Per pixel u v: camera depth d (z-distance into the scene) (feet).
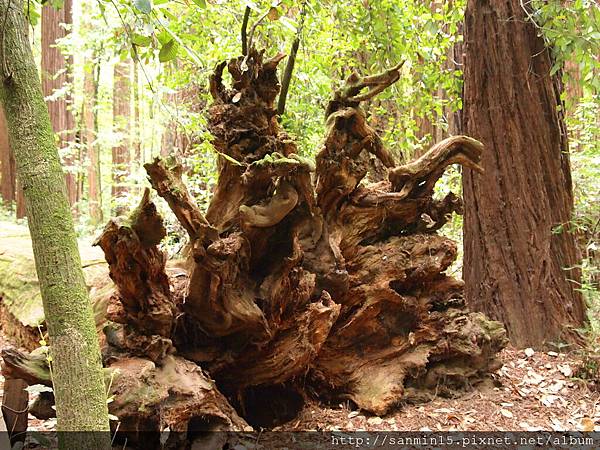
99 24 24.81
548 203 17.88
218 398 10.97
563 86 19.08
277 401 13.30
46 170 4.68
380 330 13.97
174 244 21.94
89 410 4.59
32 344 16.19
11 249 20.51
